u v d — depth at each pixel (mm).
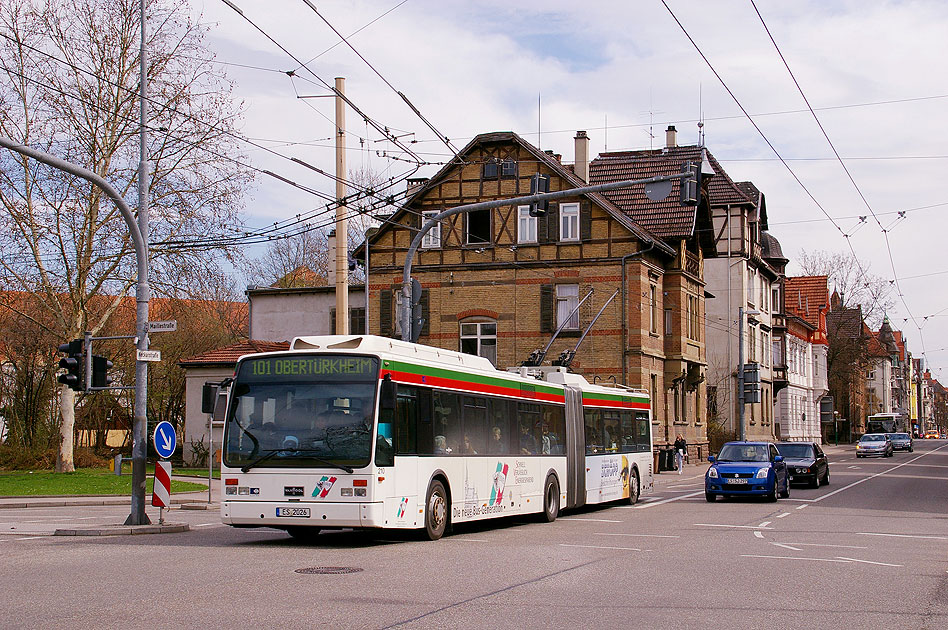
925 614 10188
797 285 95750
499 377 20344
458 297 46312
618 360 44219
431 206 46875
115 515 24797
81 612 9453
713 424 59406
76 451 45781
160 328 19859
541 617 9594
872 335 110812
